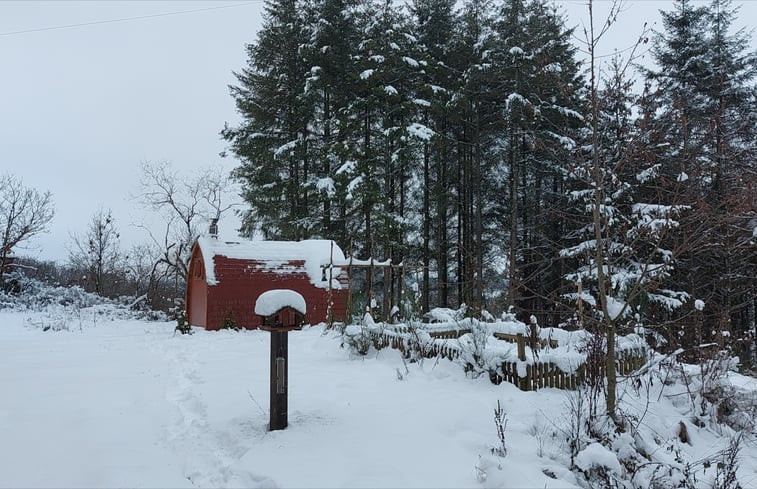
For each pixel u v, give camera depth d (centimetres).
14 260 2462
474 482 412
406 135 2298
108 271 2978
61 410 632
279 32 2689
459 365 805
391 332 980
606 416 553
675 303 1426
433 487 399
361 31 2562
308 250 1844
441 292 2614
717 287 1500
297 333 1408
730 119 1542
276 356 535
